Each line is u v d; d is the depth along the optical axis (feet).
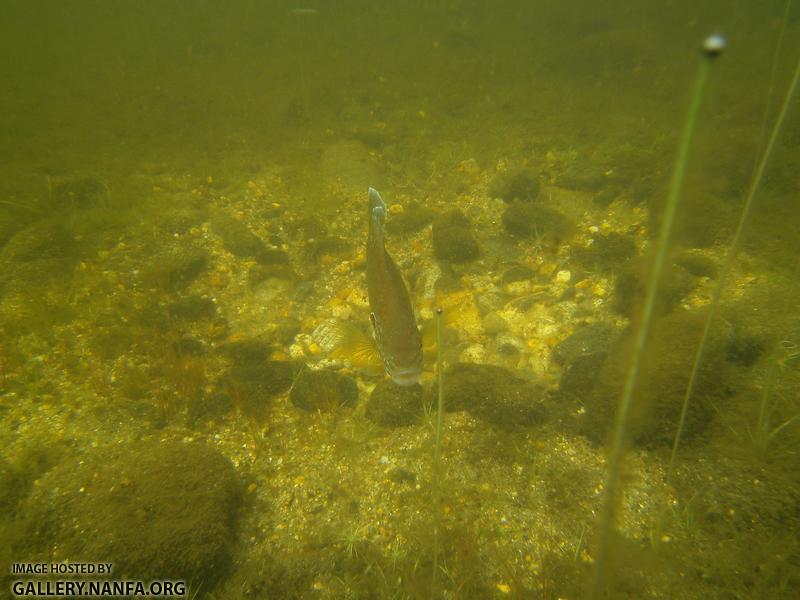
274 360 1.56
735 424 1.19
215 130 3.29
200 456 1.23
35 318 1.60
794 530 1.05
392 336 1.05
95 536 1.09
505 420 1.32
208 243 2.03
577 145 2.70
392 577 1.08
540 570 1.08
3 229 2.03
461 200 2.33
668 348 1.26
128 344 1.56
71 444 1.31
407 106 3.55
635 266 1.62
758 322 1.37
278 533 1.17
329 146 2.88
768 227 1.75
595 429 1.26
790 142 2.11
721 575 1.02
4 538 1.10
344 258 2.03
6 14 8.69
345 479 1.25
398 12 7.53
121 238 2.00
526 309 1.72
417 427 1.34
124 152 2.93
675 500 1.13
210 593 1.08
